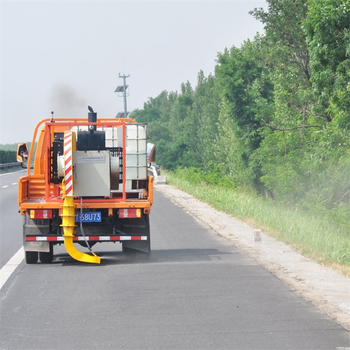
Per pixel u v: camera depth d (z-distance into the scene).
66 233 25.02
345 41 43.34
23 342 13.73
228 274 21.95
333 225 44.56
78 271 23.36
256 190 89.00
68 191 24.98
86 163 25.45
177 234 35.00
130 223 26.02
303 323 15.02
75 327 14.98
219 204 52.88
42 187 27.22
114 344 13.46
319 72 45.12
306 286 19.44
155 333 14.32
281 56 73.69
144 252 26.20
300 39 72.50
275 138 70.19
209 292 18.88
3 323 15.45
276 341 13.51
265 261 24.58
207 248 29.19
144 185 27.00
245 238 32.19
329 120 65.00
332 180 54.16
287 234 31.56
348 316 15.64
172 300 17.86
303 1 72.75
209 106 166.50
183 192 74.94
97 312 16.53
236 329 14.55
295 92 68.00
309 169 61.94
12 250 29.09
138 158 26.81
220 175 119.69
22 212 25.30
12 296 18.75
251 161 87.88
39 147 29.05
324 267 23.02
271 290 18.95
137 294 18.80
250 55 90.56
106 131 26.95
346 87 44.16
